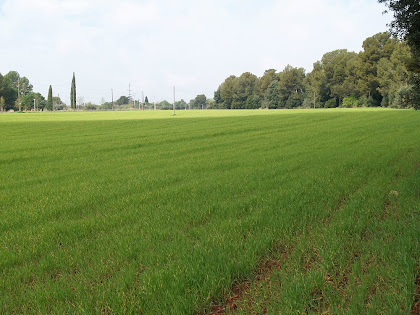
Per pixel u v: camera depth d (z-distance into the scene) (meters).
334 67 121.38
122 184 11.75
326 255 4.79
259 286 4.20
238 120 51.56
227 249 5.28
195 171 14.18
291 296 3.84
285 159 16.33
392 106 88.50
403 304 3.62
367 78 106.81
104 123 51.47
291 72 143.00
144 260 5.10
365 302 3.78
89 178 13.30
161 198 9.26
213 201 8.61
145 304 3.90
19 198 9.93
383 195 8.18
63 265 5.04
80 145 26.41
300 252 5.10
